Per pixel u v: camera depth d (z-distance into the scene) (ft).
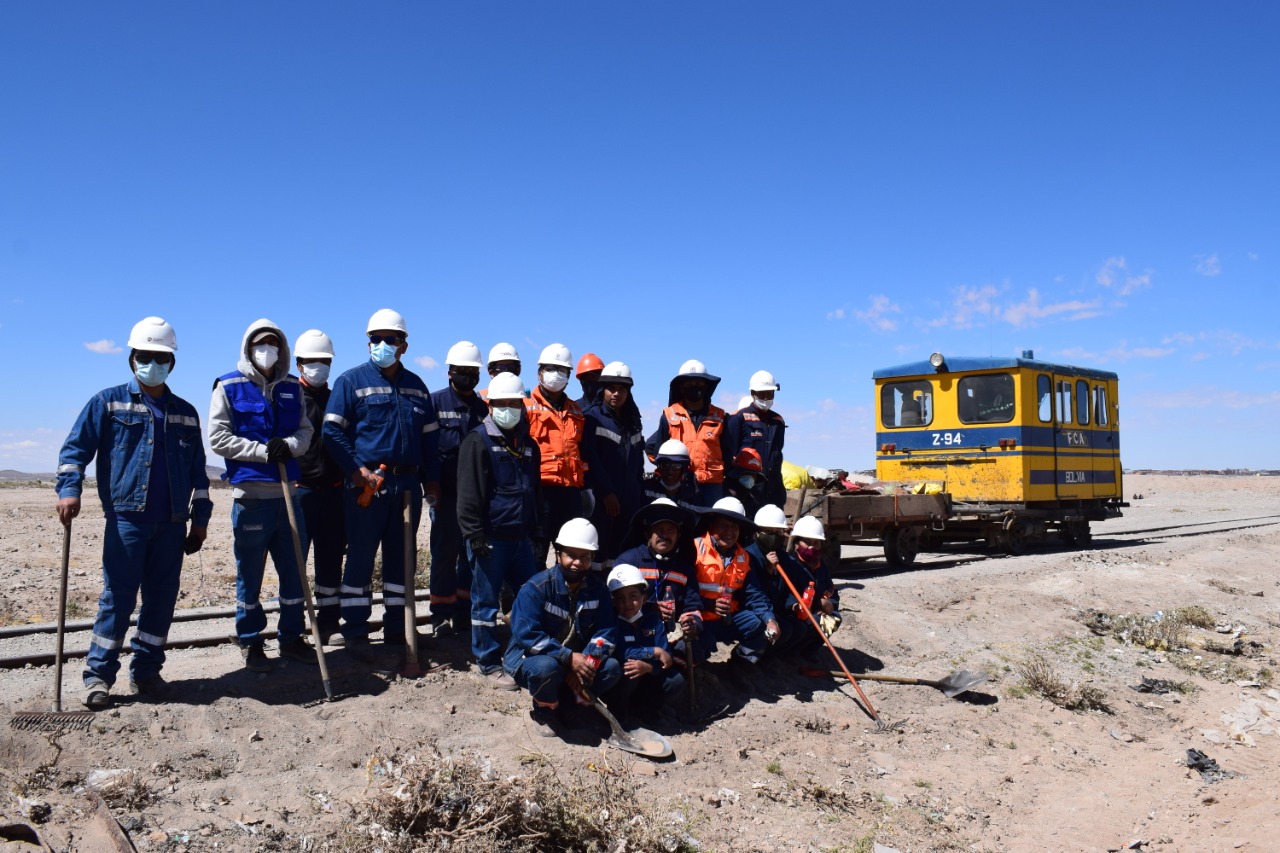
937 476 53.98
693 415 29.81
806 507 41.63
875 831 20.47
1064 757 26.66
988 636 35.06
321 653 21.80
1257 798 24.50
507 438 23.35
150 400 20.42
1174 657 36.27
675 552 24.50
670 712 24.38
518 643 22.00
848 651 31.27
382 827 16.48
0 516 71.77
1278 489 157.99
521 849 16.85
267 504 22.38
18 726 18.37
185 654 25.29
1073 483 55.88
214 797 17.43
